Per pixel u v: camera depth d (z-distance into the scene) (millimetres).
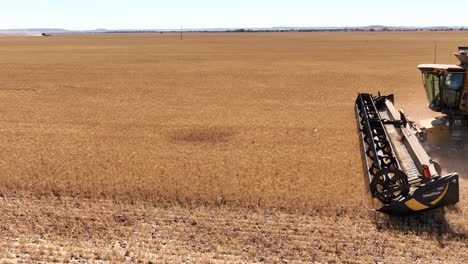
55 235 10508
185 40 147000
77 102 28859
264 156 16266
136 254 9578
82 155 16594
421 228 10578
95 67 52844
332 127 20875
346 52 75000
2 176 14172
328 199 12141
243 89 34344
